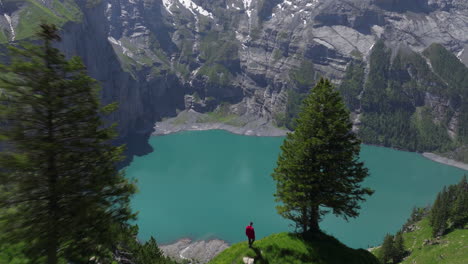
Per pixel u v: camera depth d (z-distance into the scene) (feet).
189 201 552.41
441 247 320.70
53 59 52.37
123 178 63.16
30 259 52.75
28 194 51.16
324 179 100.07
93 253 59.88
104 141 59.47
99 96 59.06
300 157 100.73
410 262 322.75
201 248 406.41
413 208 498.28
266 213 510.99
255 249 98.73
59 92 52.80
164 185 620.49
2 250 58.03
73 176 54.34
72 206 53.78
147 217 490.49
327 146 100.94
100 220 57.41
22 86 49.88
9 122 50.55
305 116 103.45
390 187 624.18
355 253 105.50
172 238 431.84
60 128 54.13
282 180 107.96
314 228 109.19
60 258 56.65
